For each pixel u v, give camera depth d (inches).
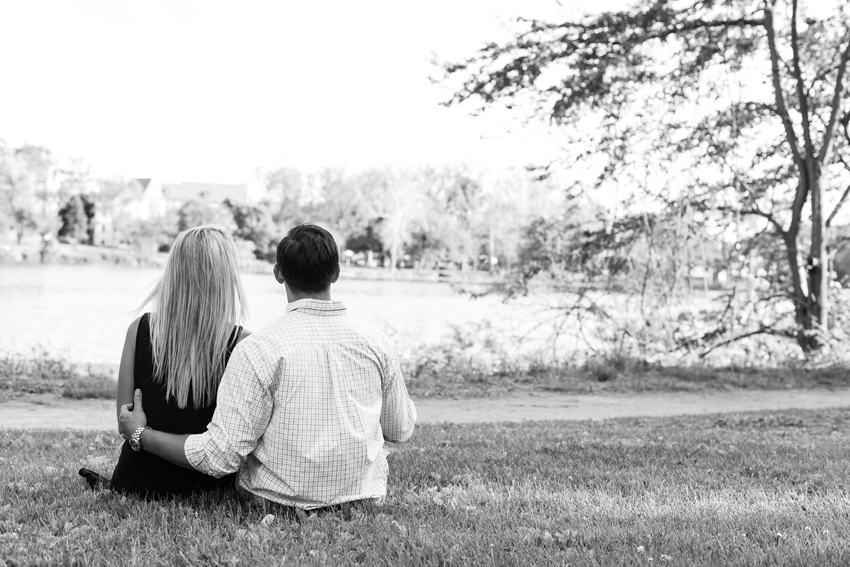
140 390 144.2
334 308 138.5
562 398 545.0
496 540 131.3
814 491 190.4
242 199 3715.6
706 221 702.5
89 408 444.8
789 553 125.5
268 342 134.0
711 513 159.0
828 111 741.3
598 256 706.2
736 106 685.9
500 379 603.5
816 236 719.7
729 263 706.2
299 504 137.9
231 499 148.8
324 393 135.0
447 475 200.1
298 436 134.6
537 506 162.7
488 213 2089.1
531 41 667.4
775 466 232.5
